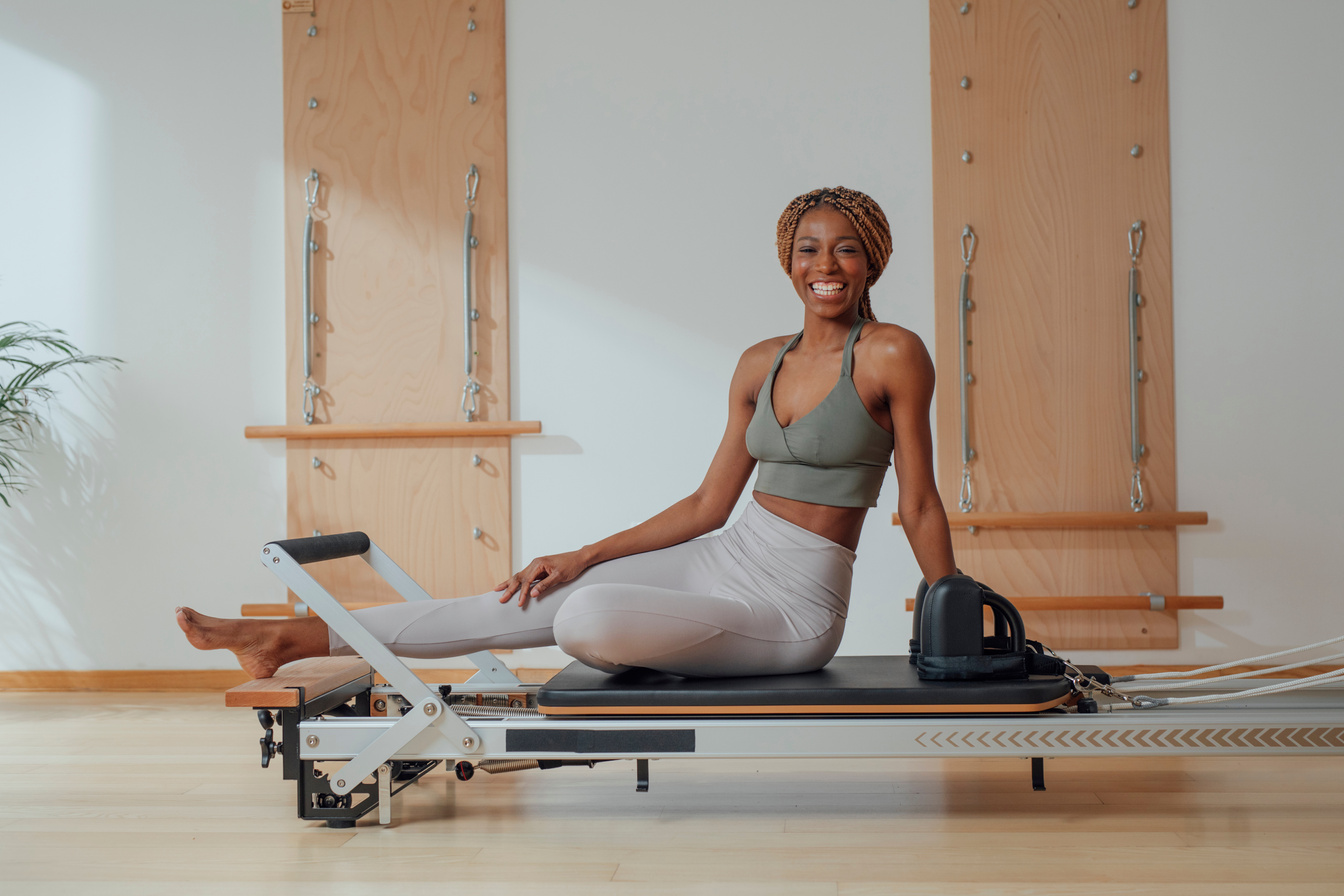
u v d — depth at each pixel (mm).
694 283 2875
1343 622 2729
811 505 1573
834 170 2857
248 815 1648
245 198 2967
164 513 2953
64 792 1805
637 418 2883
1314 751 1417
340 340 2936
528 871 1360
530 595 1611
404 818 1620
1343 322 2740
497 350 2906
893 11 2848
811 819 1592
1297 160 2760
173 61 2982
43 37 3004
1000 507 2809
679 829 1547
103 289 2986
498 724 1491
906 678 1500
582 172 2904
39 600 2959
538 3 2920
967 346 2816
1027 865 1359
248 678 2916
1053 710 1466
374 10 2943
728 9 2879
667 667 1508
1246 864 1357
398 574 1830
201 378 2965
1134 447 2766
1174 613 2750
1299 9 2762
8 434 2971
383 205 2930
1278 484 2752
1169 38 2791
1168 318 2775
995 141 2818
